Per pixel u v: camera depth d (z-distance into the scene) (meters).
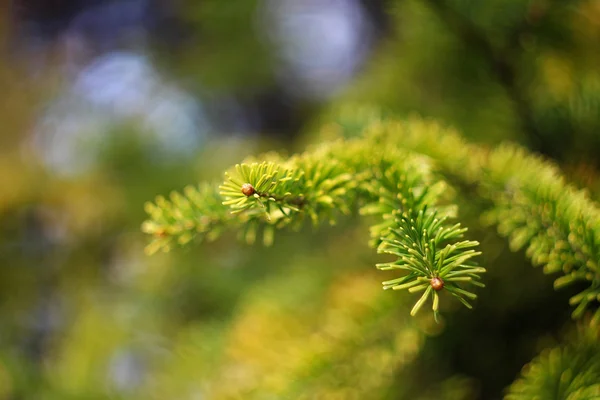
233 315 0.63
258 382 0.44
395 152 0.39
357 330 0.44
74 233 1.00
